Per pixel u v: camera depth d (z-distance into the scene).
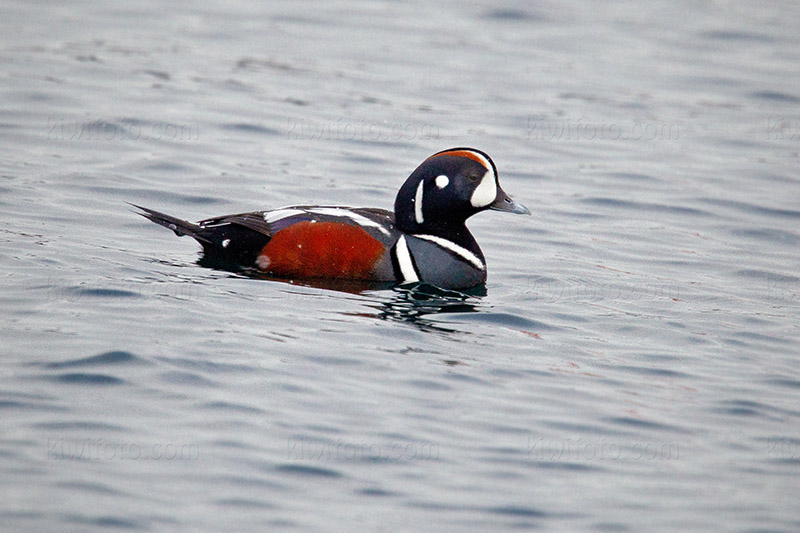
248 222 15.68
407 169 22.34
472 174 15.93
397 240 15.75
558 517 9.79
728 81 30.12
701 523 9.79
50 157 21.27
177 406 11.30
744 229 20.03
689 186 22.41
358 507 9.77
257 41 31.44
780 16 37.19
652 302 15.76
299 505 9.72
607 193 21.77
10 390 11.32
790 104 28.44
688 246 18.89
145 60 28.83
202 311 13.89
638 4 38.16
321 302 14.63
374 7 36.12
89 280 14.63
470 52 31.59
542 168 23.09
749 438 11.46
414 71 29.47
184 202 19.44
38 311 13.45
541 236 19.08
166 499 9.63
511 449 10.93
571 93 28.47
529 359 13.25
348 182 21.25
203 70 28.39
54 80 26.44
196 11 34.34
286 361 12.55
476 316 14.69
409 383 12.25
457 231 16.16
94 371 11.88
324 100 26.64
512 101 27.50
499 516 9.76
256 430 10.94
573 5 37.50
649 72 30.61
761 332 14.65
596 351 13.66
